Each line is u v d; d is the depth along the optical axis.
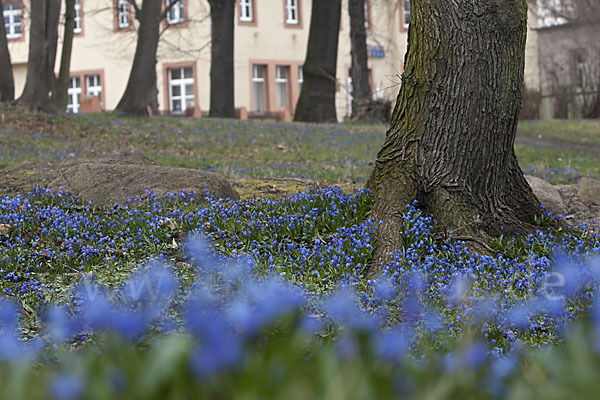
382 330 4.67
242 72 49.38
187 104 50.47
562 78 44.69
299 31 51.47
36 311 6.19
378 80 52.69
